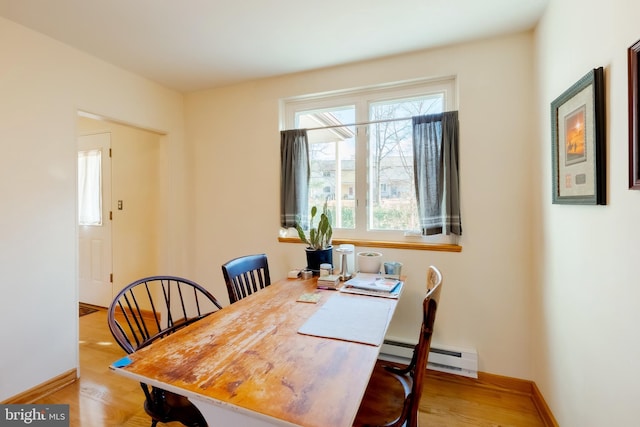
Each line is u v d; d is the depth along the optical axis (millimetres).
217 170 2857
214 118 2859
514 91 1955
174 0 1626
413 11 1724
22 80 1840
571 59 1383
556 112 1502
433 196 2121
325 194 2555
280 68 2439
